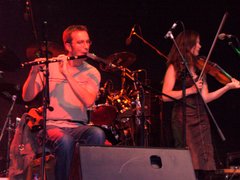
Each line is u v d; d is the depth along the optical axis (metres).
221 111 7.67
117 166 3.24
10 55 4.93
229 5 7.75
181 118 4.71
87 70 4.59
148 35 7.77
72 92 4.41
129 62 6.83
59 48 6.04
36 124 4.26
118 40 7.68
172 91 4.81
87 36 4.48
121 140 6.50
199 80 4.74
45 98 3.82
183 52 4.92
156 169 3.35
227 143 7.59
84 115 4.45
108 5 7.67
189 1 7.80
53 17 7.43
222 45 7.71
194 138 4.64
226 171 4.62
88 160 3.17
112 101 6.69
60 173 3.86
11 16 7.32
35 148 4.36
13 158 4.48
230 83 5.10
